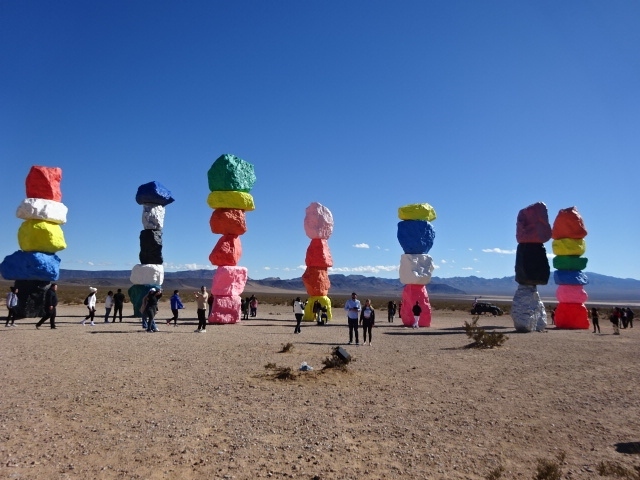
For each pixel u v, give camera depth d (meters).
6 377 9.84
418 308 25.22
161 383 9.62
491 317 39.88
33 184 24.12
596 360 14.23
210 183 25.94
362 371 11.55
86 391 8.80
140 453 6.01
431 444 6.61
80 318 25.69
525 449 6.54
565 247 28.52
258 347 15.45
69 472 5.43
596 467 5.92
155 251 28.36
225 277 25.36
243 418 7.50
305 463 5.85
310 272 29.94
